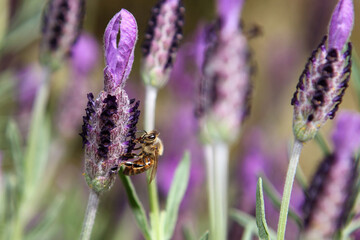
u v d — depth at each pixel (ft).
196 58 1.36
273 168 2.14
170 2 1.20
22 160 1.37
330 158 1.21
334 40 1.05
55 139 1.77
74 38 1.36
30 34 1.76
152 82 1.20
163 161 1.65
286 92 2.44
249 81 1.30
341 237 1.21
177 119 1.78
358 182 1.23
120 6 2.99
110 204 1.84
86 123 1.04
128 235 1.79
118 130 1.04
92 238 1.77
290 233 1.53
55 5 1.34
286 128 2.94
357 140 1.21
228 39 1.29
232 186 1.86
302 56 2.44
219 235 1.28
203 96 1.30
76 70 1.73
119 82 1.03
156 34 1.19
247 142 1.97
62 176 2.23
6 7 1.67
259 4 3.33
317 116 1.05
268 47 2.57
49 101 1.90
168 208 1.18
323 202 1.20
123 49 1.02
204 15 2.92
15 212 1.37
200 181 1.65
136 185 1.77
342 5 1.04
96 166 1.04
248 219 1.29
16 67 1.90
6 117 1.80
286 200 1.05
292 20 3.23
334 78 1.05
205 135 1.30
